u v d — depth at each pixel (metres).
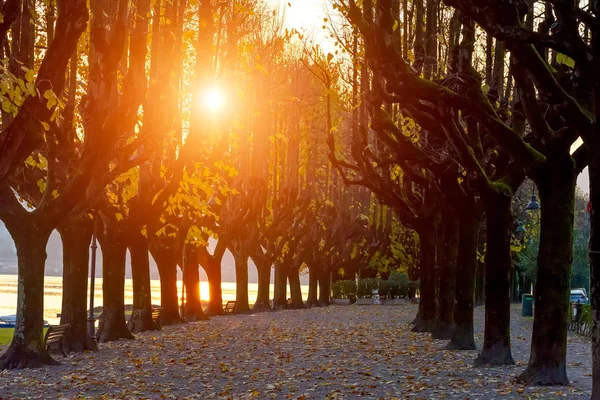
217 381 16.50
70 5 14.28
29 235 18.97
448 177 21.67
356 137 28.34
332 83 38.62
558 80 16.14
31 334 19.17
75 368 18.94
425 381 15.88
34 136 14.50
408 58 25.73
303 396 13.89
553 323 14.89
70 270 22.64
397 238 59.97
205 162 30.98
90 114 17.86
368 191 58.03
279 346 24.62
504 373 16.92
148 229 29.14
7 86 12.74
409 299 61.12
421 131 25.78
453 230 25.66
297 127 49.59
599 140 10.98
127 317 42.66
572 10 11.13
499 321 18.42
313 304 58.03
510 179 18.11
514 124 18.59
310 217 53.47
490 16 11.70
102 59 17.31
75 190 18.64
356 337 27.89
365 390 14.73
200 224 40.03
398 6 25.08
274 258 50.81
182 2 26.02
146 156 20.83
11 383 16.30
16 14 12.46
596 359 10.70
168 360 20.59
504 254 18.23
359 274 64.25
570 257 14.94
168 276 35.06
